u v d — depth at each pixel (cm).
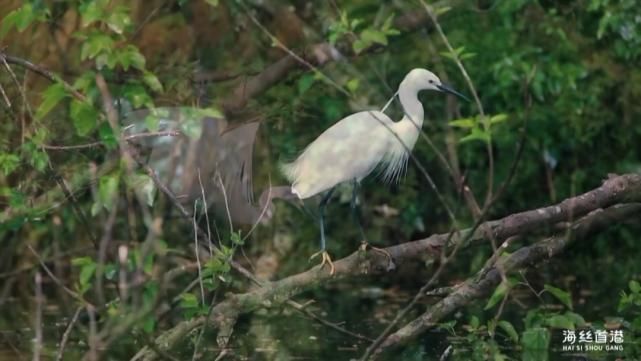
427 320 962
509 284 916
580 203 1005
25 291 1357
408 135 1138
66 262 1315
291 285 965
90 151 1123
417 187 1628
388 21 1113
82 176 1041
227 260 909
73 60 1359
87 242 1284
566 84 1496
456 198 1620
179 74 1323
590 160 1641
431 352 1130
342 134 1120
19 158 1001
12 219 966
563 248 999
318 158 1117
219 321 938
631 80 1595
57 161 1139
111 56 943
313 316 972
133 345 1104
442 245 988
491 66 1478
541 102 1580
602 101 1617
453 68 1527
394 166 1142
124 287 787
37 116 901
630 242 1603
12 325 1262
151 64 1420
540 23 1530
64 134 1184
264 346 1174
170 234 1261
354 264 986
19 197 966
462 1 1398
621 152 1642
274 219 1559
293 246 1591
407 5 1441
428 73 1163
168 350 920
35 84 1321
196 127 879
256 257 1565
